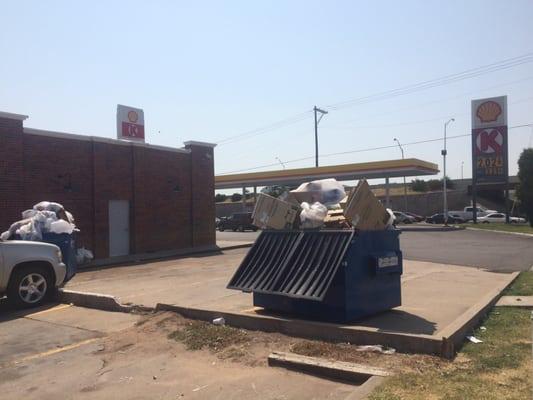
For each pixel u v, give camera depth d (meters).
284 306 7.91
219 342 7.20
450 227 47.09
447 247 24.44
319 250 7.79
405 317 7.89
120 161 21.47
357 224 7.66
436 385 4.94
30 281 10.59
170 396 5.45
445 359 5.93
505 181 51.47
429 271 14.61
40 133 18.39
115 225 21.28
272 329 7.54
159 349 7.14
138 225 22.12
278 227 8.59
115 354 7.05
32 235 12.54
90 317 9.50
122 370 6.36
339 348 6.51
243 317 7.85
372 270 7.71
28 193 17.98
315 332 7.12
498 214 58.34
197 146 25.50
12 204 17.34
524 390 4.74
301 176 54.34
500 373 5.30
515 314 8.35
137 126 27.09
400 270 8.31
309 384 5.59
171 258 21.25
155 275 15.60
